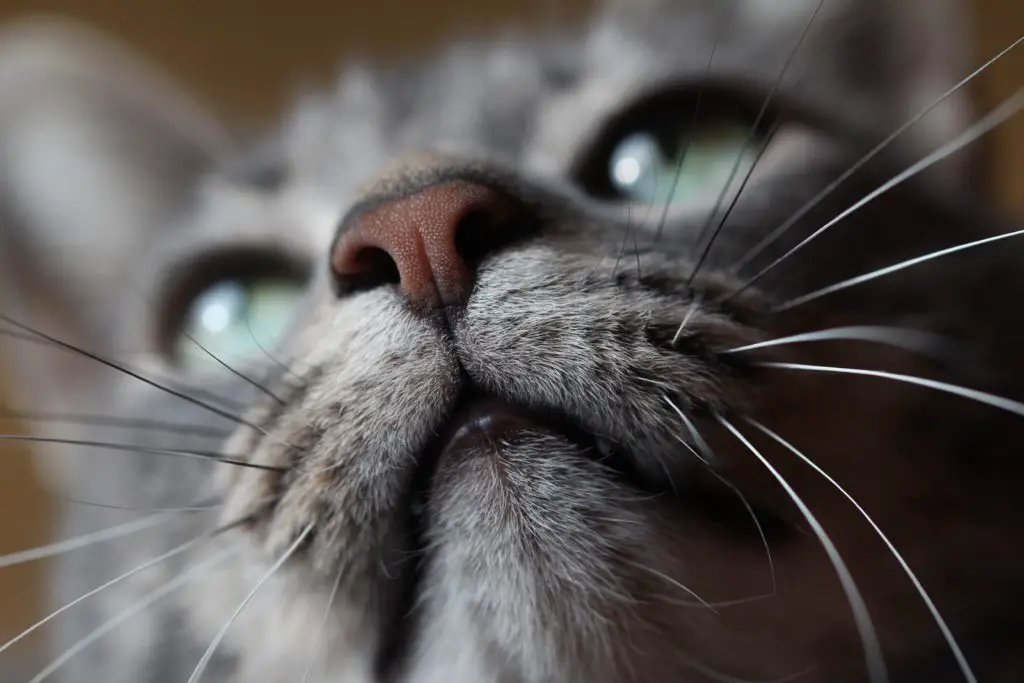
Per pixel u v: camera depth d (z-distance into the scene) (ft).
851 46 0.63
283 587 0.47
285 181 0.59
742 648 0.46
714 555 0.44
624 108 0.54
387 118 0.59
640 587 0.43
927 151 0.62
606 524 0.43
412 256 0.43
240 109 0.91
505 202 0.44
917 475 0.49
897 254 0.54
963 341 0.53
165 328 0.59
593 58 0.58
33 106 0.70
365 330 0.44
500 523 0.43
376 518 0.44
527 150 0.55
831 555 0.43
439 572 0.45
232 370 0.50
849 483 0.47
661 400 0.43
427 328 0.43
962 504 0.50
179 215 0.65
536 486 0.43
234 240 0.58
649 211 0.51
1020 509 0.51
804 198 0.52
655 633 0.44
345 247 0.44
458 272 0.43
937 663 0.50
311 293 0.51
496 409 0.43
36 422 0.69
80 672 0.60
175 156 0.72
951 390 0.45
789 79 0.58
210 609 0.53
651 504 0.43
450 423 0.43
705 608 0.44
